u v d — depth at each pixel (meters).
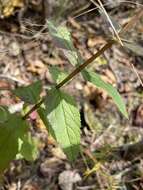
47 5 1.03
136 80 1.09
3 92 0.92
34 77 1.02
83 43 1.12
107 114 1.01
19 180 0.86
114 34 0.52
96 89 1.03
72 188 0.88
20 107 0.88
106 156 0.92
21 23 1.04
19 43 1.04
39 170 0.88
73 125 0.52
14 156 0.57
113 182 0.88
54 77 0.55
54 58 1.07
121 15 1.13
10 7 1.06
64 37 0.52
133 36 1.05
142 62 1.13
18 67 1.02
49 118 0.52
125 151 0.94
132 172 0.91
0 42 1.03
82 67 0.52
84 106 1.00
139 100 1.05
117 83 1.07
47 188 0.87
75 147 0.52
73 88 1.02
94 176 0.89
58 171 0.89
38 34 0.89
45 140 0.92
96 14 1.17
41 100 0.57
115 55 1.12
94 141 0.95
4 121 0.60
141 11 0.51
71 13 1.09
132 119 1.01
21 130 0.58
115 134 0.97
